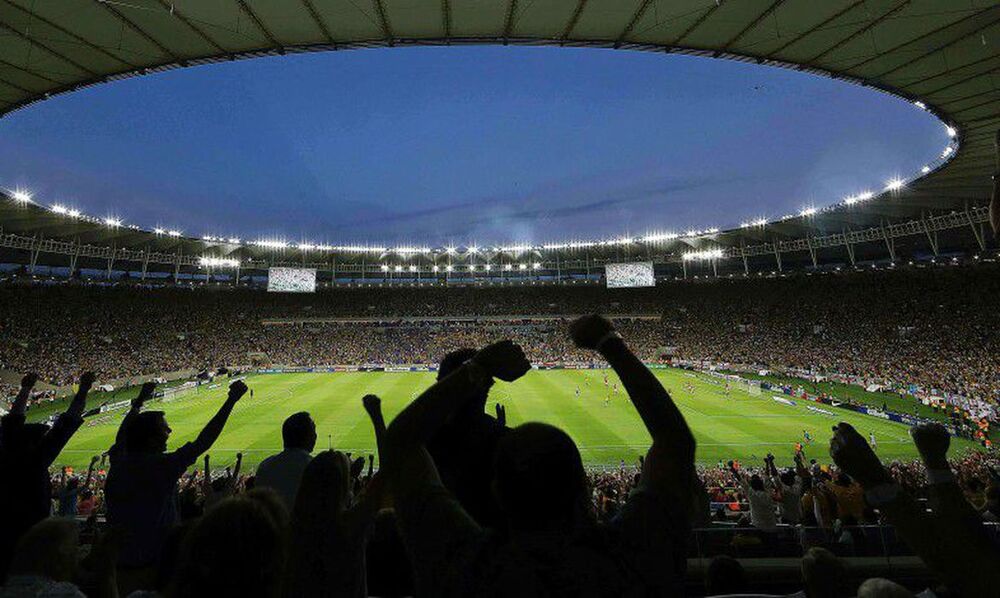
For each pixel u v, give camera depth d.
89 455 27.77
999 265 58.34
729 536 7.89
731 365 61.91
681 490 1.66
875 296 66.19
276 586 1.83
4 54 15.38
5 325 57.06
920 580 6.23
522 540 1.42
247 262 83.38
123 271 81.00
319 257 87.19
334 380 59.12
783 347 64.44
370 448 28.55
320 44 15.67
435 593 1.49
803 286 74.75
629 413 37.16
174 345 69.19
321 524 2.18
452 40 15.73
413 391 49.31
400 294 93.06
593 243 82.56
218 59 16.25
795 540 8.25
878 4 14.05
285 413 38.12
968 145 28.69
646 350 74.56
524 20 14.78
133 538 3.88
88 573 3.77
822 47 16.39
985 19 14.73
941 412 35.72
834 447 1.86
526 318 86.75
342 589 2.10
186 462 4.27
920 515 1.63
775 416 36.22
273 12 13.94
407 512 1.71
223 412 4.76
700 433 31.41
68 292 67.88
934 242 57.62
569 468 1.47
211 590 1.70
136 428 4.25
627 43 16.14
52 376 50.97
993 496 9.48
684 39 15.91
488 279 100.69
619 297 89.56
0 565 3.62
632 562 1.41
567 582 1.31
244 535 1.79
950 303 58.53
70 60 15.88
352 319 85.88
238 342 75.56
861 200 50.97
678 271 94.62
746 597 3.71
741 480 12.69
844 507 10.08
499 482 1.51
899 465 19.89
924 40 16.02
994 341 49.62
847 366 53.22
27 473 3.90
